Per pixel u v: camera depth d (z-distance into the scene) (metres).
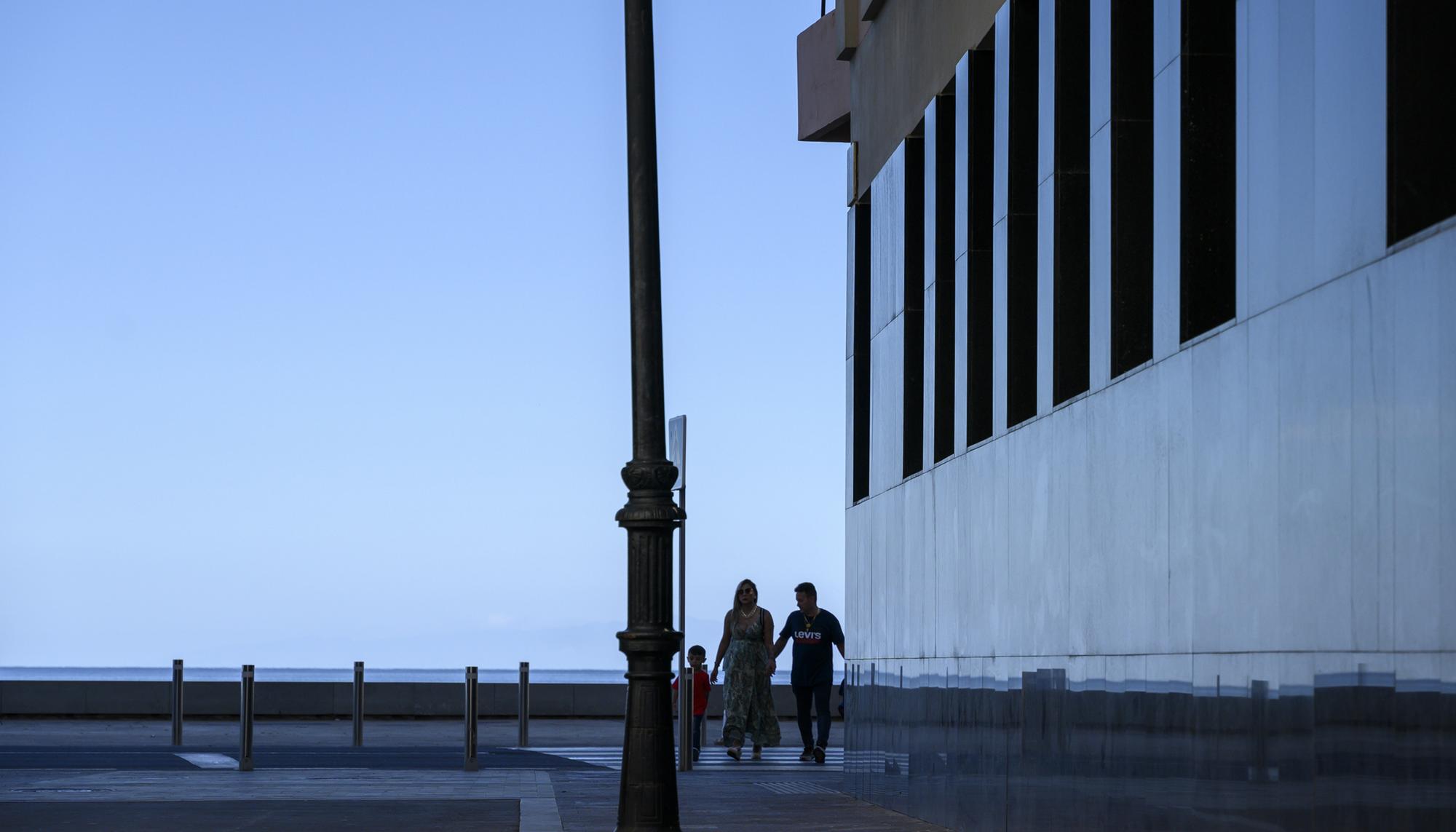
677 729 21.47
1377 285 6.23
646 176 9.38
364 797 14.46
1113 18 9.33
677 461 18.78
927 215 13.46
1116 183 9.27
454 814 12.98
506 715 30.14
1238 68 7.64
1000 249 11.40
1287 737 6.89
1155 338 8.65
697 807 13.89
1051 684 9.98
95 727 26.78
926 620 12.91
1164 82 8.68
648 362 9.27
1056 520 10.01
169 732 25.64
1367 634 6.23
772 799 14.77
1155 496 8.47
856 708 15.13
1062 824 9.70
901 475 13.91
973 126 12.30
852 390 16.16
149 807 13.41
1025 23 11.28
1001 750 10.88
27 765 18.36
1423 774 5.80
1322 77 6.73
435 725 28.31
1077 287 10.22
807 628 20.06
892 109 14.82
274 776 16.89
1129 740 8.71
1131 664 8.72
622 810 9.03
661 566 9.14
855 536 15.70
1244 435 7.41
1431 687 5.77
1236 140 7.70
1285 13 7.11
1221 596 7.62
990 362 12.19
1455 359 5.67
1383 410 6.15
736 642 20.38
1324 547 6.61
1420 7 6.19
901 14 14.52
